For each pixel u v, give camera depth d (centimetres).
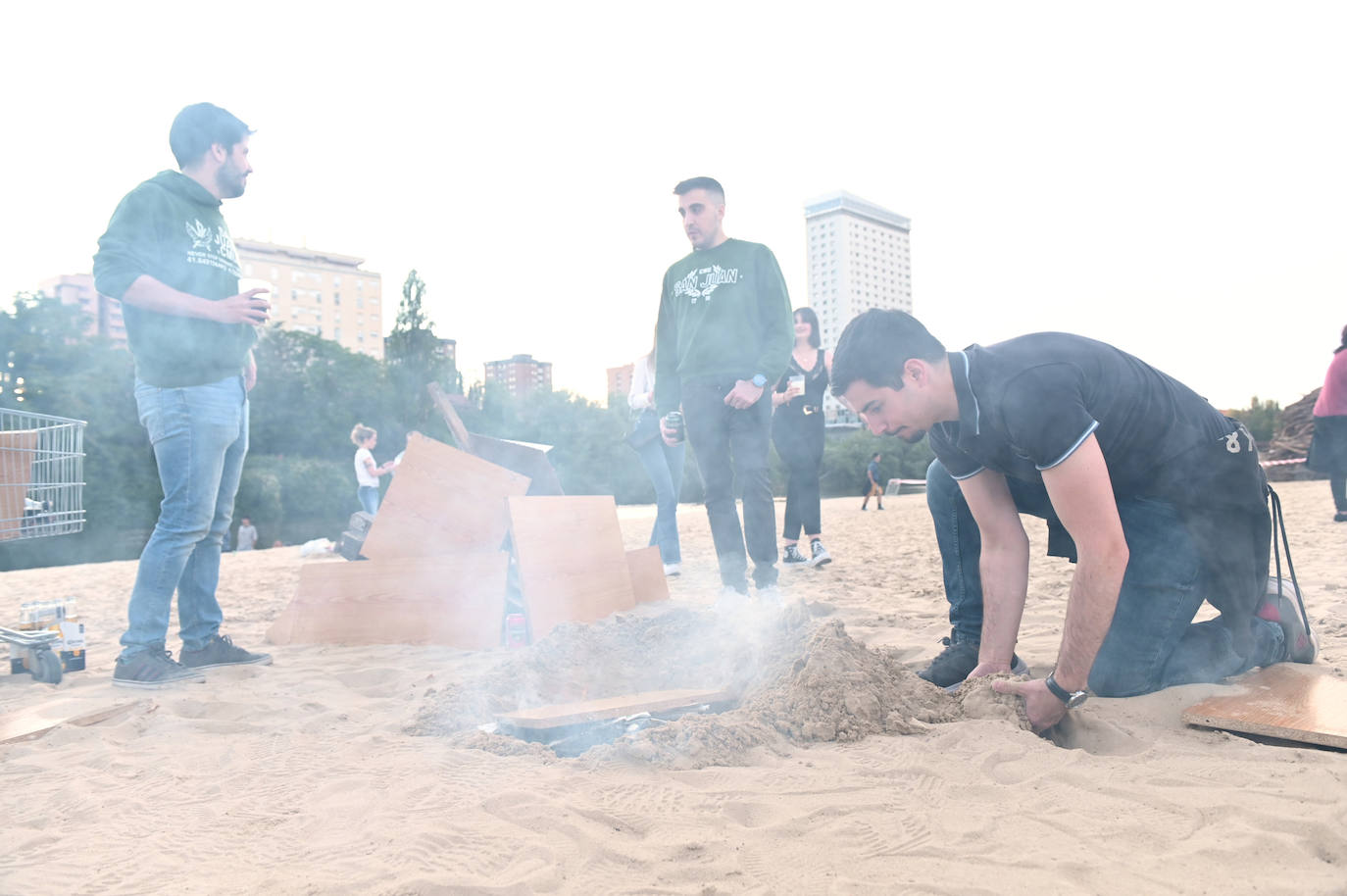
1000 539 258
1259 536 249
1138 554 245
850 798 180
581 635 317
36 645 344
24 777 218
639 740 213
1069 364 215
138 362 335
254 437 5016
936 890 138
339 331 10556
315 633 414
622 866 153
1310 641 274
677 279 480
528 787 192
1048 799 176
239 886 151
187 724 264
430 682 319
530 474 519
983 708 230
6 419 359
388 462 1084
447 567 422
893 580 561
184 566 346
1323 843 151
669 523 643
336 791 197
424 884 146
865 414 224
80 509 369
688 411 467
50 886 154
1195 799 170
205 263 350
